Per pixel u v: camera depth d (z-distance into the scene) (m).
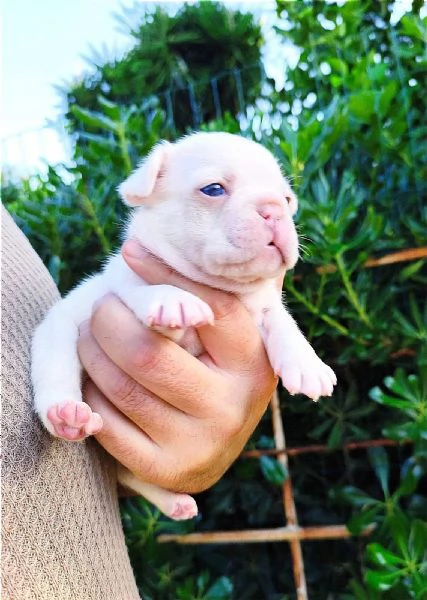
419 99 0.39
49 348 0.23
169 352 0.23
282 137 0.37
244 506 0.41
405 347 0.36
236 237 0.24
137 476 0.25
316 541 0.42
